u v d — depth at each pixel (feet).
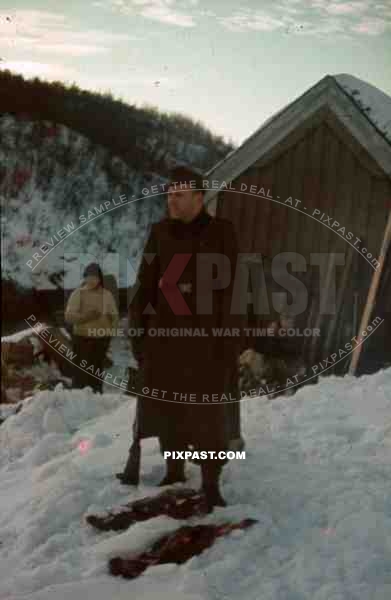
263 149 31.78
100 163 79.77
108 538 11.98
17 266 63.36
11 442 18.01
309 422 17.20
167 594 10.31
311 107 30.94
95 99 85.46
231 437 13.64
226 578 10.64
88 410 19.80
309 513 12.46
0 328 55.72
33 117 84.69
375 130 30.40
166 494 12.88
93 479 13.94
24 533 12.33
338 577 10.56
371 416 17.34
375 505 12.44
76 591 10.46
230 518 12.10
